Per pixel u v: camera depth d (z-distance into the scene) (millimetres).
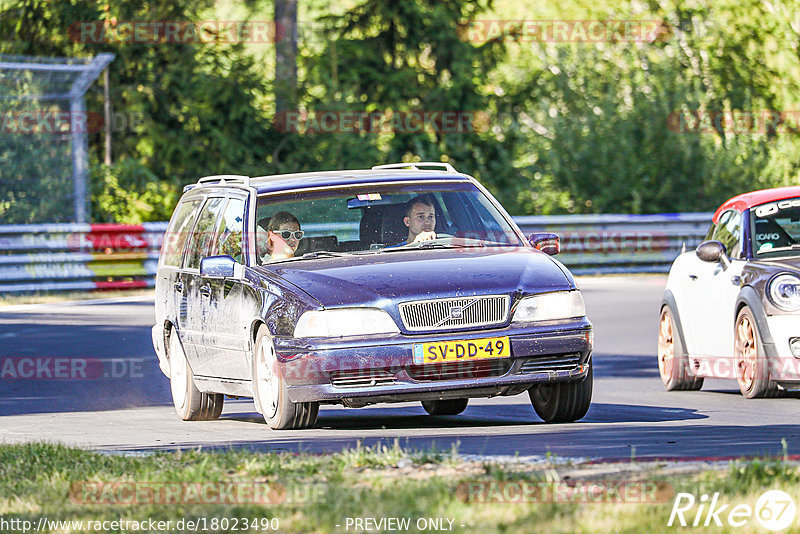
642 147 114250
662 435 28359
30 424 35844
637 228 95625
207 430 33031
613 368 47625
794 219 39000
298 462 23562
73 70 88688
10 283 80500
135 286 84438
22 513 20484
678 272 42219
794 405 35406
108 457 25812
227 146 116000
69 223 91312
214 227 35688
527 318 30438
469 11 135500
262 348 31516
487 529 17250
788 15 135875
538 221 93500
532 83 135500
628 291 79062
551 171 115250
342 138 119625
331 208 33844
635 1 141250
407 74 128000
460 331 30141
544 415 32562
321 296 30391
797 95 134875
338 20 131125
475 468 22406
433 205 34312
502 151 125938
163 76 117812
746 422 31750
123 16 115500
